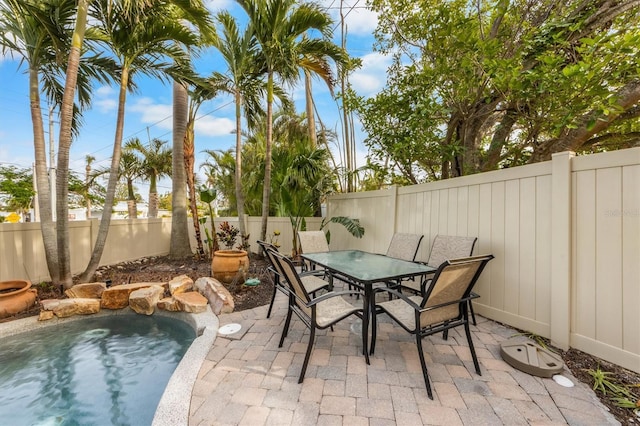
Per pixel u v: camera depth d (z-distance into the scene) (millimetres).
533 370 2098
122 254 5992
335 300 2715
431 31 4320
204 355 2357
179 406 1723
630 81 3295
